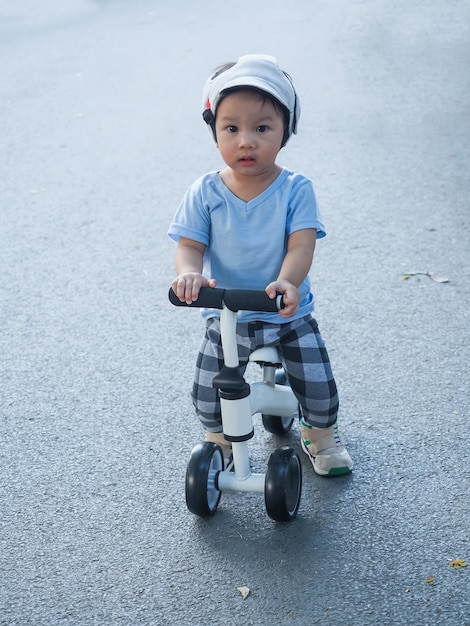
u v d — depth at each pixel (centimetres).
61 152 661
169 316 446
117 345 422
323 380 309
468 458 329
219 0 1018
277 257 298
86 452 345
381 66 784
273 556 286
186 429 356
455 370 384
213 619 262
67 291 475
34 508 315
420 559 281
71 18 986
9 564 289
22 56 872
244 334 304
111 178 614
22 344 427
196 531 300
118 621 263
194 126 691
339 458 321
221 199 298
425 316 429
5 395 386
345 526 298
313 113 698
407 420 353
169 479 328
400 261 483
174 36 897
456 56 798
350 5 964
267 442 349
